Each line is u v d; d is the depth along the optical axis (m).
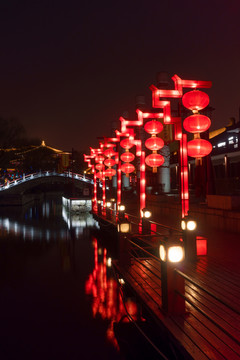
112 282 9.94
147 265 7.88
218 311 4.57
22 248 15.50
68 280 10.21
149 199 23.58
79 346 5.89
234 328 4.00
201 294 5.32
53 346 5.93
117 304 7.98
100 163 23.83
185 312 4.48
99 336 6.25
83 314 7.39
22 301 8.34
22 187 50.16
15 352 5.70
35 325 6.86
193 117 7.42
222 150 25.25
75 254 14.09
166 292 4.52
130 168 14.45
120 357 5.46
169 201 21.36
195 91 7.41
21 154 49.22
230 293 5.37
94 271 11.27
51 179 52.62
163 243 4.61
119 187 18.12
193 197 19.64
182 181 8.64
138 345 5.68
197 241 8.24
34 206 43.94
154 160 10.16
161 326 4.30
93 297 8.55
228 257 8.06
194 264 7.40
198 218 14.71
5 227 22.67
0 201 43.16
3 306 8.00
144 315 5.51
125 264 7.78
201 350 3.47
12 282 10.03
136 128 21.91
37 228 22.17
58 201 57.19
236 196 12.54
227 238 10.80
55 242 17.00
